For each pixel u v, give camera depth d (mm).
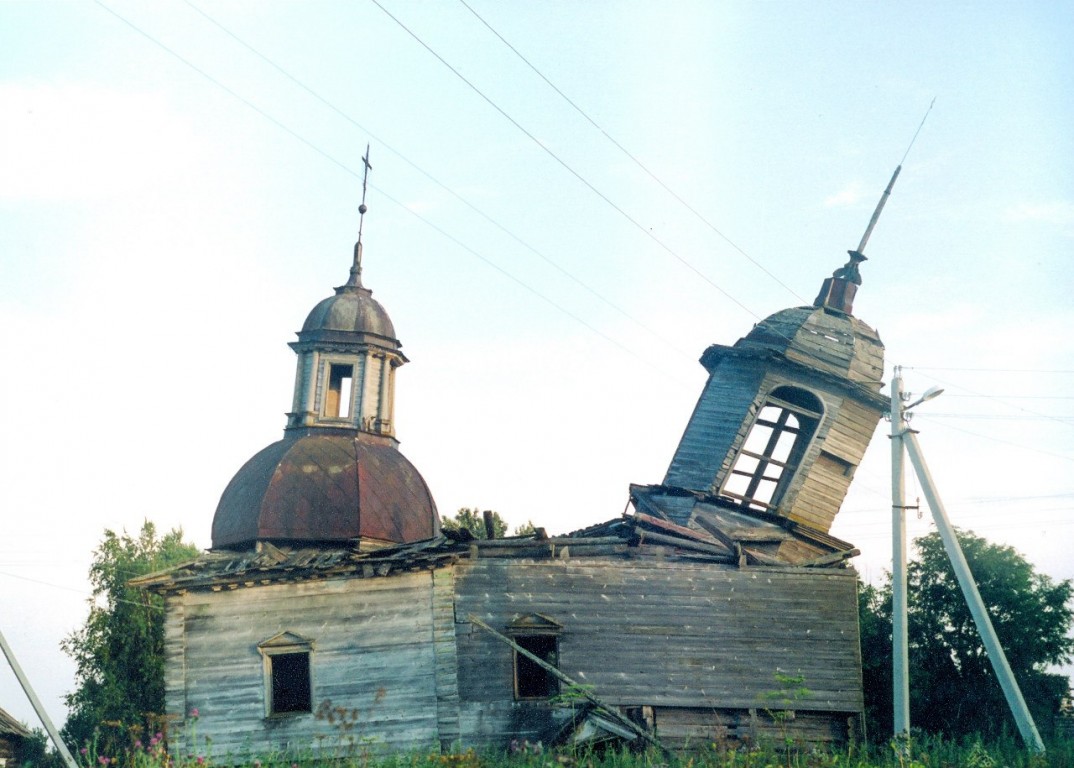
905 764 22922
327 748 27672
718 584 29734
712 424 37906
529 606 28766
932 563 39062
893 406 28391
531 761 24797
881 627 39656
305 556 30266
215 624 28703
